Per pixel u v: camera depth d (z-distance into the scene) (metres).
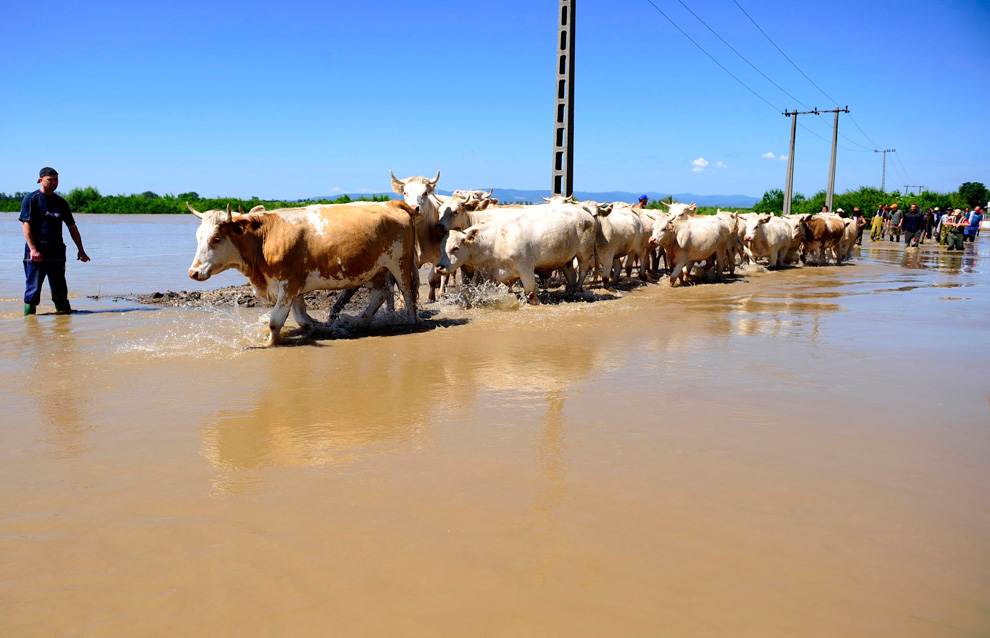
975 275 18.64
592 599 2.88
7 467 4.35
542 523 3.56
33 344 8.16
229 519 3.62
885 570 3.11
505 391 6.13
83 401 5.81
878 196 59.28
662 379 6.59
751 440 4.85
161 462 4.44
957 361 7.50
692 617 2.75
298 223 8.49
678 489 3.99
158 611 2.82
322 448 4.69
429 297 12.14
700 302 12.45
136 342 8.35
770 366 7.19
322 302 12.09
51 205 10.20
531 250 11.41
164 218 56.81
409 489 4.00
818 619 2.74
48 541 3.40
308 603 2.86
